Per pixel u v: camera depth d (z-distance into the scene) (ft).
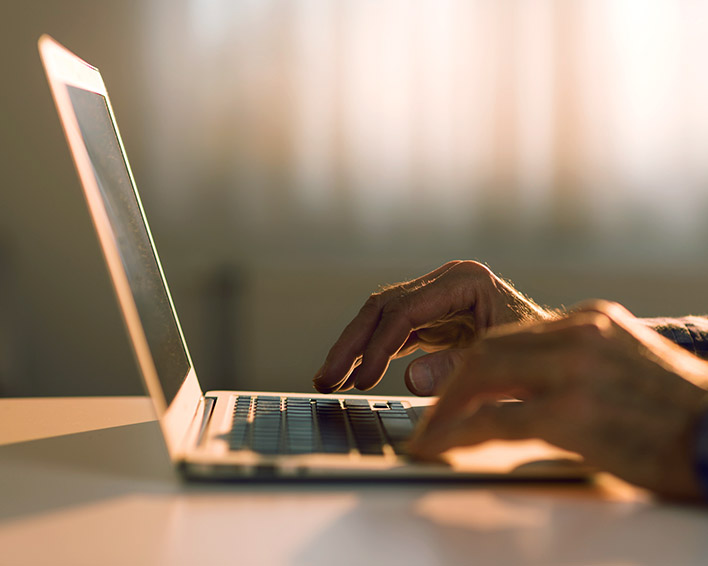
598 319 1.43
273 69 10.65
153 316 1.87
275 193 10.88
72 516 1.27
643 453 1.33
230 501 1.36
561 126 10.75
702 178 10.81
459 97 10.69
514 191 10.87
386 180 10.84
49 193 10.51
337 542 1.16
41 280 10.52
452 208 10.91
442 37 10.59
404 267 11.00
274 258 11.00
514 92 10.69
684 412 1.33
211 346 11.02
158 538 1.17
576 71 10.66
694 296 11.01
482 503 1.36
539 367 1.38
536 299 11.03
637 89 10.68
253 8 10.55
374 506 1.34
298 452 1.53
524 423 1.37
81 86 1.87
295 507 1.33
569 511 1.32
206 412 2.03
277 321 11.10
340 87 10.66
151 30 10.55
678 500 1.37
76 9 10.44
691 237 10.93
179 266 10.91
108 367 10.63
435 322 2.73
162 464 1.65
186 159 10.79
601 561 1.09
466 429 1.42
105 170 1.82
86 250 10.55
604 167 10.82
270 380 11.13
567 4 10.55
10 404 2.49
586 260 10.99
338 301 11.09
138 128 10.67
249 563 1.07
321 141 10.78
